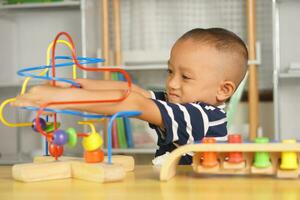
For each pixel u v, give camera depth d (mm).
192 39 1085
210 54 1071
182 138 853
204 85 1071
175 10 2973
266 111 2850
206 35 1089
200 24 2959
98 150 724
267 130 2846
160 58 2795
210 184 613
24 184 662
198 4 2965
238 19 2926
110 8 2975
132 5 2977
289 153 637
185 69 1071
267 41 2900
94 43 2852
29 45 3209
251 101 2584
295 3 2936
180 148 652
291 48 2928
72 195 560
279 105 2936
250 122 2582
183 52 1074
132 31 2973
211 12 2953
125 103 742
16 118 3180
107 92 729
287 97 2934
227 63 1088
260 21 2900
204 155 667
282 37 2938
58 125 830
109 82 1120
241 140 659
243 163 656
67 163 713
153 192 563
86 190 596
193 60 1064
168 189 582
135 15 2975
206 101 1083
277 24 2842
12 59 3146
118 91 738
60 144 703
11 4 2854
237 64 1107
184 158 906
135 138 2641
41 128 757
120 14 2904
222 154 670
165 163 652
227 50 1092
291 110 2936
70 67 2930
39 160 809
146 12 2963
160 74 2908
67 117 3047
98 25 2938
